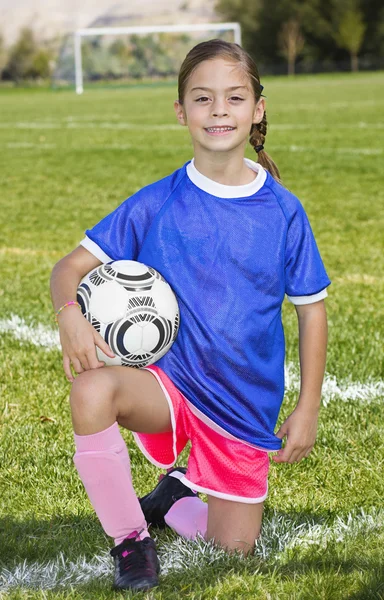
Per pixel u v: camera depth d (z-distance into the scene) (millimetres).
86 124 24531
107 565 2635
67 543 2779
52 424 3936
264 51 71500
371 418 3980
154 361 2652
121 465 2439
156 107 31812
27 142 19656
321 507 3068
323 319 2770
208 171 2709
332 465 3441
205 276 2664
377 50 69750
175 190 2736
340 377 4559
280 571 2551
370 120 23500
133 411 2537
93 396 2400
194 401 2633
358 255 7812
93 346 2490
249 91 2670
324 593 2373
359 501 3115
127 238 2729
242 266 2664
